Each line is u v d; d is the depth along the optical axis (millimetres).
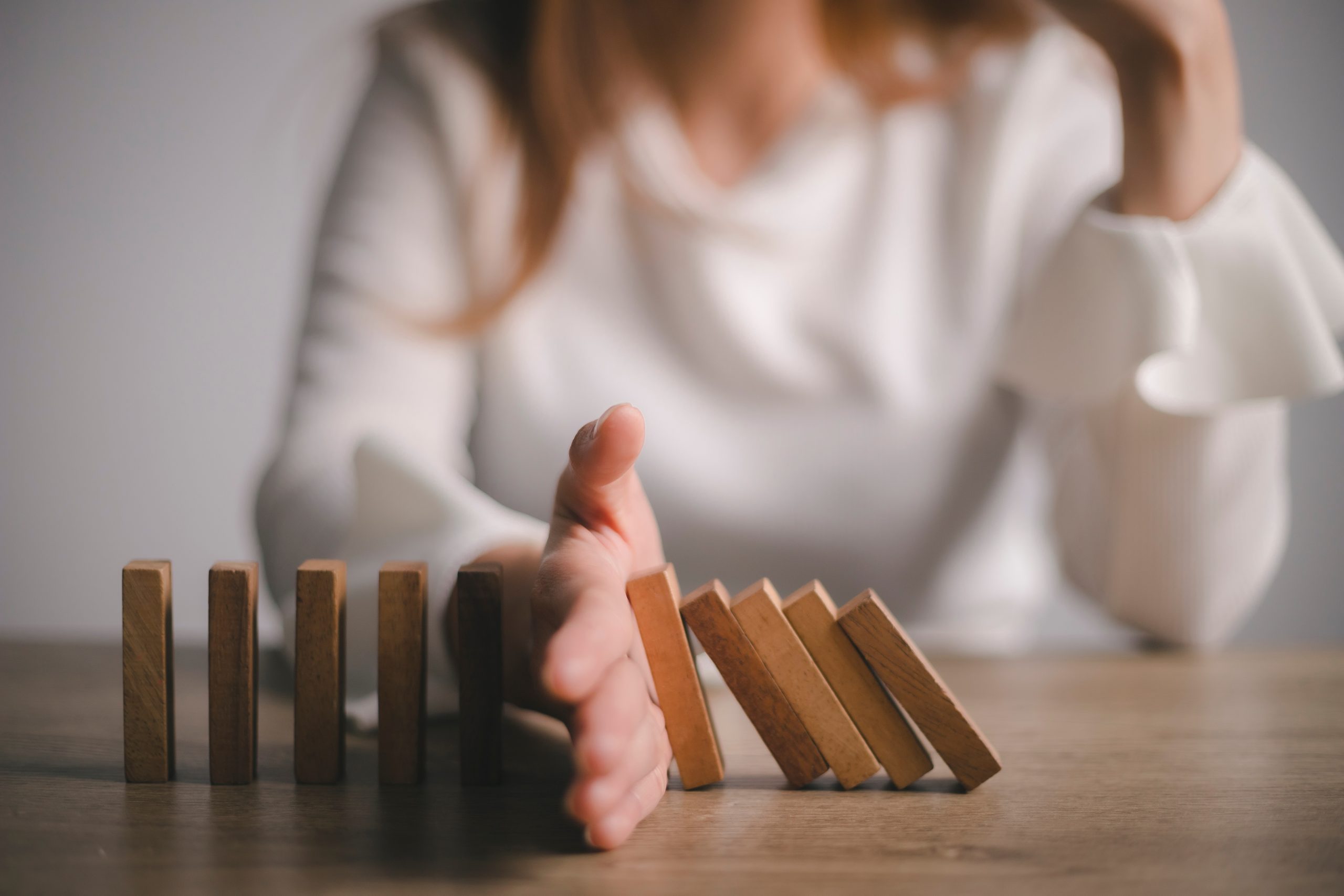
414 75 1169
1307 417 1717
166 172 1882
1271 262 876
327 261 1090
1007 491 1142
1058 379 925
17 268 1898
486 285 1130
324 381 1002
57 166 1883
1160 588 1001
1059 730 756
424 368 1047
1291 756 713
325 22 1844
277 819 638
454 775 691
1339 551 1730
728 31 1119
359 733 751
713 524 1110
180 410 1922
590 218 1144
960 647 998
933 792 669
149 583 675
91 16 1854
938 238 1151
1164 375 896
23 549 1941
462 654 674
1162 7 818
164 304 1906
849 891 577
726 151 1186
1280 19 1649
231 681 676
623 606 607
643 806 621
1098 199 919
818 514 1112
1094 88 1231
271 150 1868
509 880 584
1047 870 591
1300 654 942
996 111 1148
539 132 1106
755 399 1120
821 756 670
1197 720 773
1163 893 576
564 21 1094
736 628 670
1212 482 985
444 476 833
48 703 802
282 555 876
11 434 1926
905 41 1171
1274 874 588
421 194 1132
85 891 575
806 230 1111
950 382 1122
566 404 1125
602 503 666
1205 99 856
